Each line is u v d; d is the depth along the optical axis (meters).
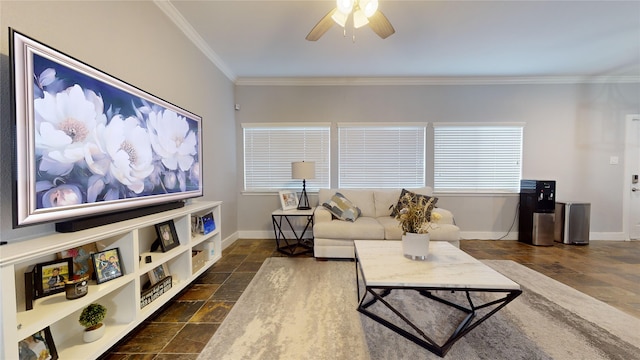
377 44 2.92
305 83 4.04
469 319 1.70
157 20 2.14
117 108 1.54
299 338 1.61
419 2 2.19
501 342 1.57
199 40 2.78
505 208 4.00
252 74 3.83
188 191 2.33
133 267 1.50
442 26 2.56
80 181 1.31
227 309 1.97
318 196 4.03
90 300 1.24
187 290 2.30
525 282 2.44
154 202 1.87
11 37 1.03
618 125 3.89
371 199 3.71
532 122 3.95
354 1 1.62
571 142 3.94
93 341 1.34
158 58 2.16
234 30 2.62
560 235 3.77
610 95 3.88
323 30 1.97
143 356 1.46
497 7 2.26
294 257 3.19
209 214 2.57
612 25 2.54
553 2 2.19
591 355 1.45
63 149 1.22
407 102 4.03
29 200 1.08
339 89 4.05
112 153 1.51
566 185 3.96
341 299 2.12
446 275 1.56
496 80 3.93
